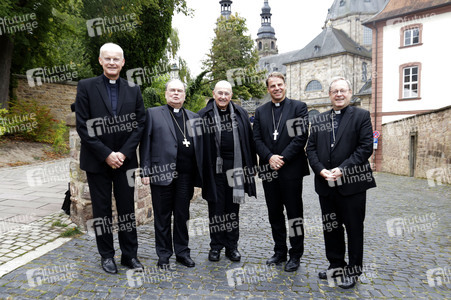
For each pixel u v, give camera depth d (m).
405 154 17.98
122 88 3.38
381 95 23.94
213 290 3.04
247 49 33.84
